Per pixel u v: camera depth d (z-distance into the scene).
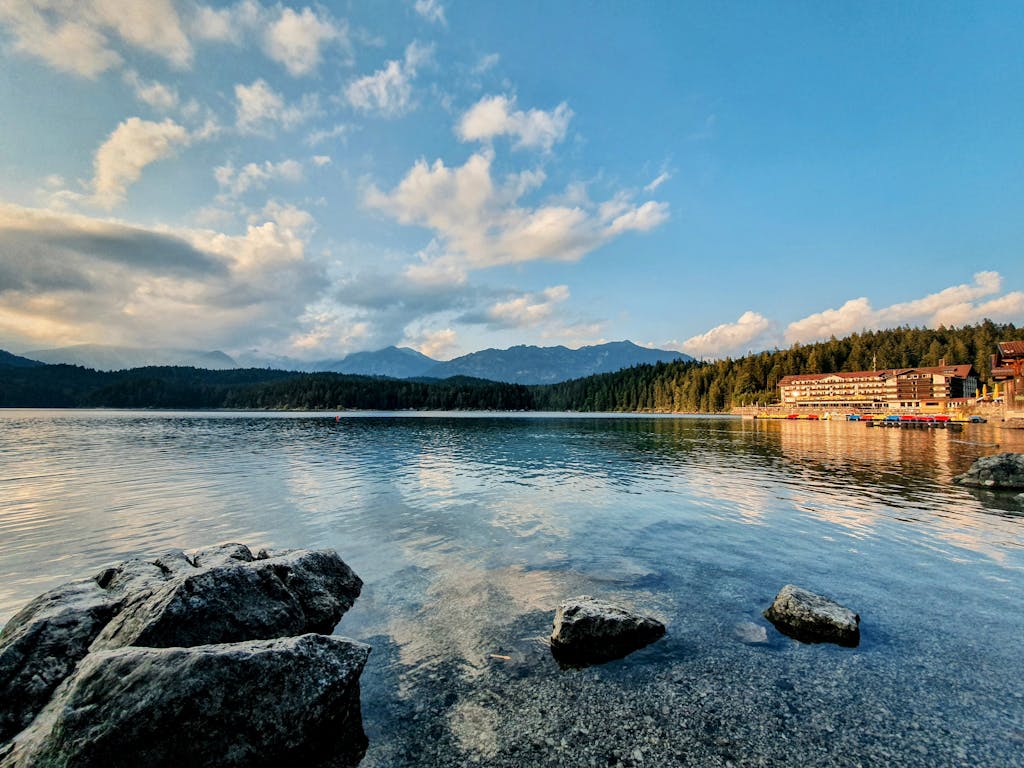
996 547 15.09
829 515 19.52
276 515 19.56
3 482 27.19
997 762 5.98
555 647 8.98
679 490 25.30
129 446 49.12
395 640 9.37
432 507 21.14
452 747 6.36
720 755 6.15
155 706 5.93
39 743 5.81
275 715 6.27
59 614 8.24
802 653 8.79
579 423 113.25
